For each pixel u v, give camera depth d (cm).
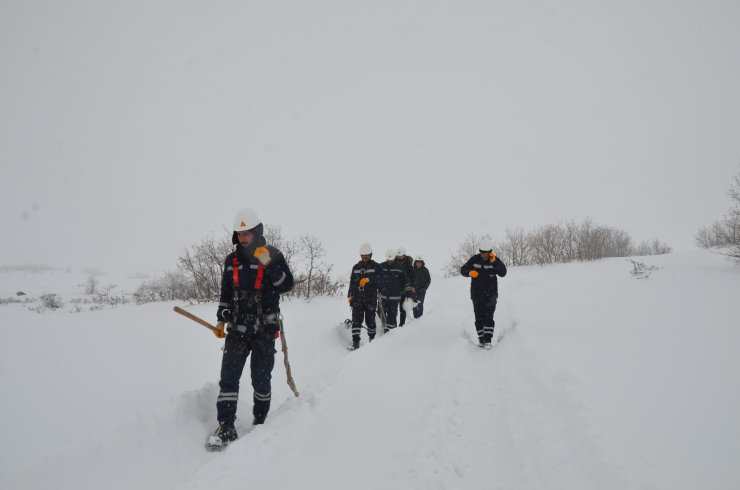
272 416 414
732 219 1325
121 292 1975
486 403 420
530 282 1329
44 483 278
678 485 222
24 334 686
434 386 456
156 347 599
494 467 302
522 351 527
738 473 228
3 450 300
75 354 557
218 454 349
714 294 748
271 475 303
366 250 784
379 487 283
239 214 404
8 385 429
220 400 372
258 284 399
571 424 313
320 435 365
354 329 751
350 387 465
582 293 905
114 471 307
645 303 720
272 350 405
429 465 302
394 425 373
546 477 270
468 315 900
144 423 354
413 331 732
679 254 1812
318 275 1282
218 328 399
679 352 439
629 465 246
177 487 285
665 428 284
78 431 329
